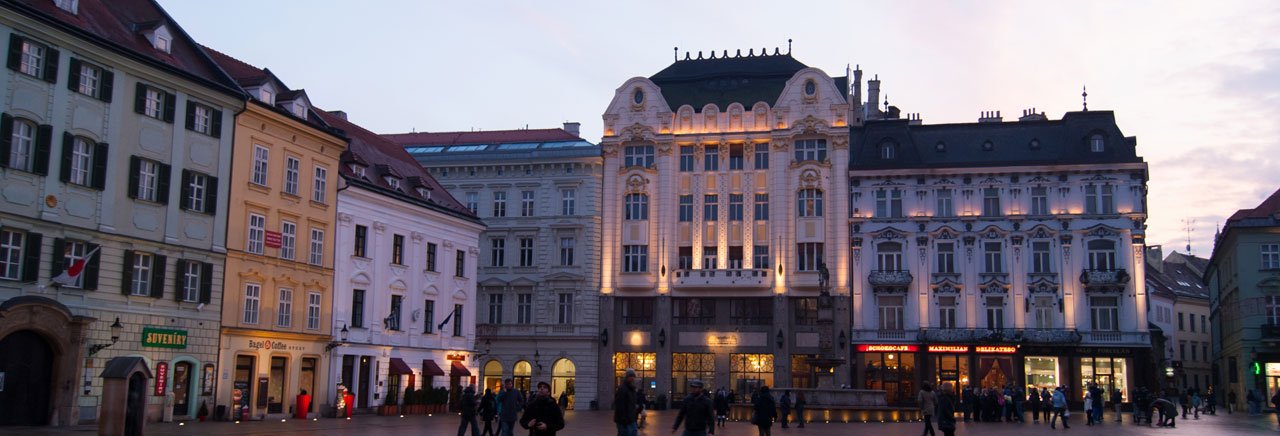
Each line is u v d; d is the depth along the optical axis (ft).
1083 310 232.94
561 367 252.62
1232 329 248.73
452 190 262.47
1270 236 231.71
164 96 150.92
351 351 186.09
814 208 247.70
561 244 255.50
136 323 144.56
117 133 143.23
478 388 252.83
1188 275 395.55
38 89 131.95
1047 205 237.45
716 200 256.11
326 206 182.50
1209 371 370.53
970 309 237.04
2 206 126.52
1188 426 161.79
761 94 262.47
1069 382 231.30
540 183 258.16
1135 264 232.12
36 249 131.03
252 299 165.89
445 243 215.72
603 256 255.29
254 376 165.17
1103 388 231.09
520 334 253.85
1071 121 243.40
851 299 242.58
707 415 75.66
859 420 168.55
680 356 251.19
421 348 205.87
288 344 172.24
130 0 163.94
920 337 235.81
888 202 244.42
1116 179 234.99
